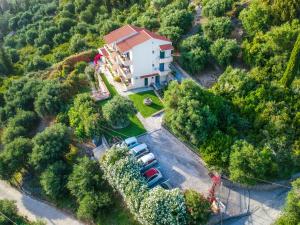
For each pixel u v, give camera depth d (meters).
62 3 115.56
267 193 41.88
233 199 41.31
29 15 120.38
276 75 50.88
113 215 43.38
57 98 58.53
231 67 53.22
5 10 136.62
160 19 73.31
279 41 51.47
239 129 46.84
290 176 42.50
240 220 39.34
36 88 61.69
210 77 58.44
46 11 116.44
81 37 83.25
